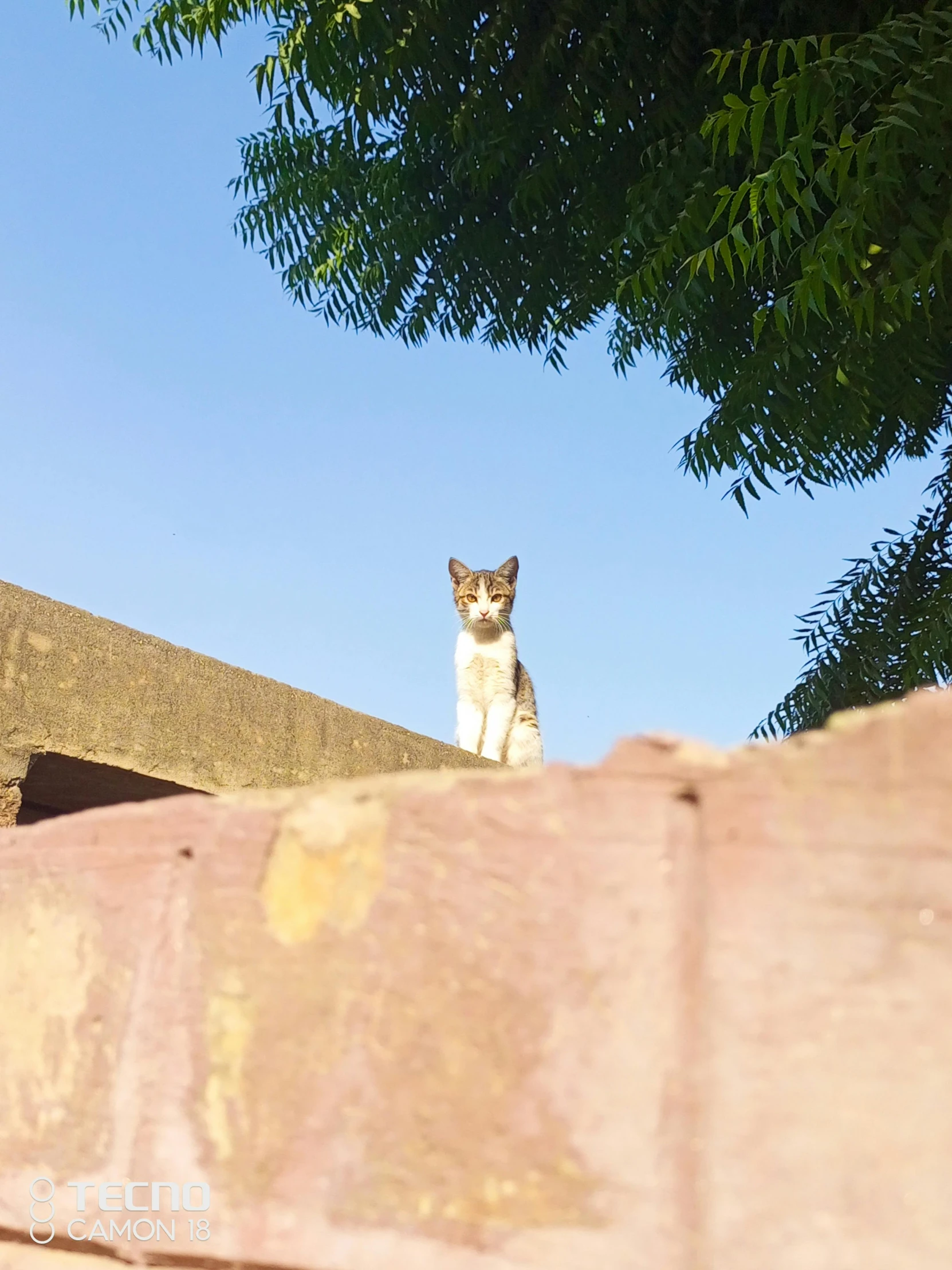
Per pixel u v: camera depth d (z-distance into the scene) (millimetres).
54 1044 1207
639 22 5316
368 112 5973
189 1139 1066
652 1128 847
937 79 3713
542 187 5934
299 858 1080
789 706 5949
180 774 2600
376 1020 987
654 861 897
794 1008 822
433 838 1001
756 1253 791
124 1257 1085
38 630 2336
